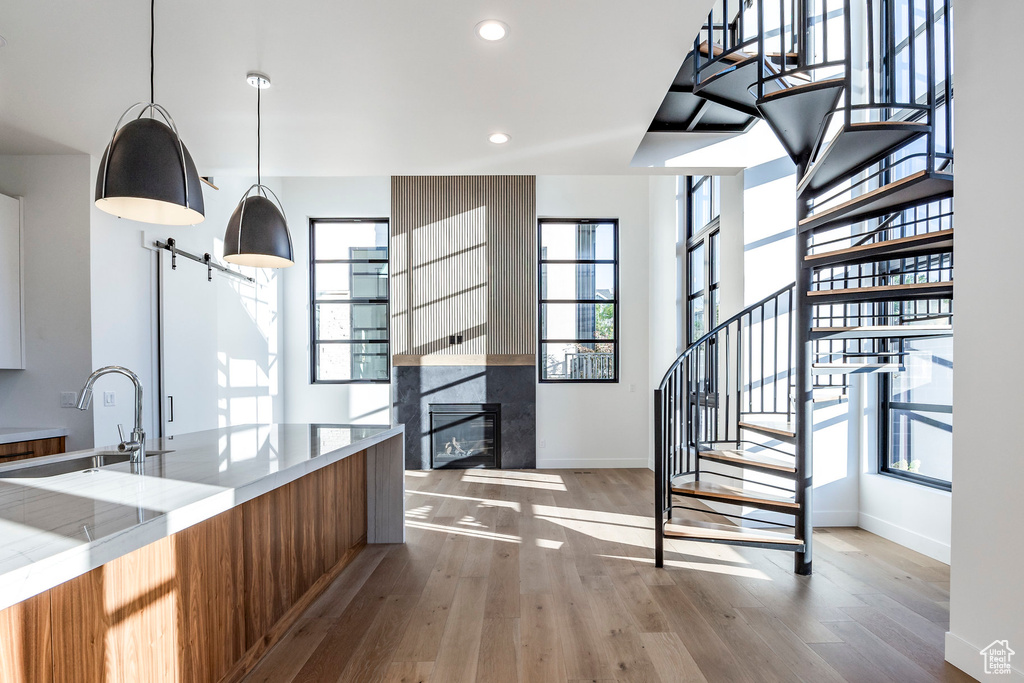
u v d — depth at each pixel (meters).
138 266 4.45
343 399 7.30
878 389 4.33
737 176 4.62
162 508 1.51
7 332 3.81
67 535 1.26
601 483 6.24
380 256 7.52
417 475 6.72
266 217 3.01
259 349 6.67
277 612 2.58
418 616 2.79
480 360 7.18
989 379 2.19
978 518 2.22
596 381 7.41
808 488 3.38
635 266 7.38
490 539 4.13
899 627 2.67
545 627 2.67
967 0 2.30
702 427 5.62
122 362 4.25
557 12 2.40
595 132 3.69
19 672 1.27
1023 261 2.05
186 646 1.90
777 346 4.34
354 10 2.35
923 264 3.82
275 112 3.33
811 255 3.36
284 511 2.68
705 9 2.39
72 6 2.29
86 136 3.62
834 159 2.97
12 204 3.86
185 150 2.09
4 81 2.91
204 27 2.45
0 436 3.41
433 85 3.03
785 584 3.22
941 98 3.59
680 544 4.00
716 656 2.39
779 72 2.96
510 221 7.26
